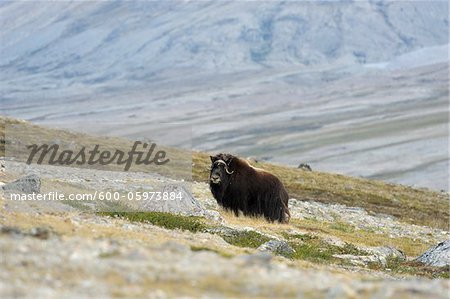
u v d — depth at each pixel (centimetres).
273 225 14238
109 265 5188
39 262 5119
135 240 7362
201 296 4588
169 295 4538
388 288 5031
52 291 4412
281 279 5206
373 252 12850
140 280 4856
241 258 5931
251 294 4750
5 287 4425
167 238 8575
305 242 12938
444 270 11344
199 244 8588
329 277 5834
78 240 6219
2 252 5362
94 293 4450
